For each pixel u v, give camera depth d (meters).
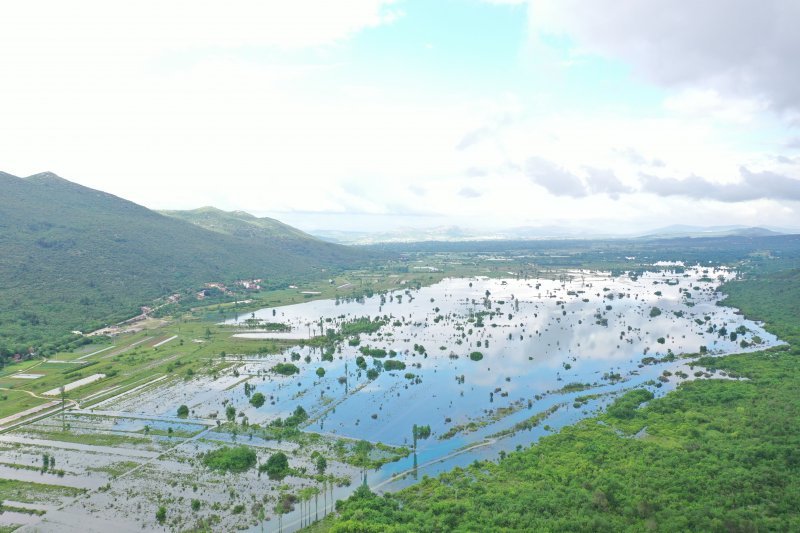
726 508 114.75
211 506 128.62
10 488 138.25
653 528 107.69
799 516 110.00
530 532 108.06
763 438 149.25
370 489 136.50
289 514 125.19
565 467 138.75
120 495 134.38
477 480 137.00
